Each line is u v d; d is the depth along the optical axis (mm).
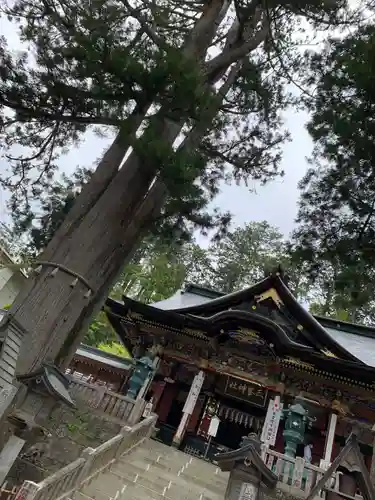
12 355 5617
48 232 11484
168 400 16406
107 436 9898
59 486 6875
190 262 37406
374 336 19516
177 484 8773
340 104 8258
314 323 14750
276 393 14461
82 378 15180
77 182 12125
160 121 9031
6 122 9852
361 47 7316
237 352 15109
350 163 7750
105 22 9648
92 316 9641
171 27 12664
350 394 13852
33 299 8266
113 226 9547
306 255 7953
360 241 7145
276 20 13531
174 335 15969
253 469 5371
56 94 9102
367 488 5691
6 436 5664
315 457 14414
